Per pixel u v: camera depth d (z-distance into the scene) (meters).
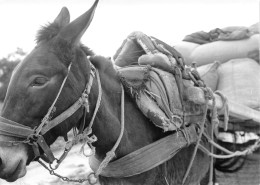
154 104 2.82
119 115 2.70
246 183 3.82
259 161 3.86
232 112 3.43
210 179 3.35
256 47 4.40
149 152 2.70
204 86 3.21
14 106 2.21
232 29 4.78
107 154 2.54
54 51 2.32
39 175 5.81
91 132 2.53
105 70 2.69
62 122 2.33
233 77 4.16
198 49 4.62
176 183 2.98
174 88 2.99
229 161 3.75
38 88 2.22
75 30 2.33
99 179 2.93
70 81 2.33
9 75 2.56
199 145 3.13
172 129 2.81
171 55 3.20
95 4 2.29
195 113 3.11
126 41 3.34
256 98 4.00
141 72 2.92
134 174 2.65
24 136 2.21
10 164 2.16
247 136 3.93
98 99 2.50
